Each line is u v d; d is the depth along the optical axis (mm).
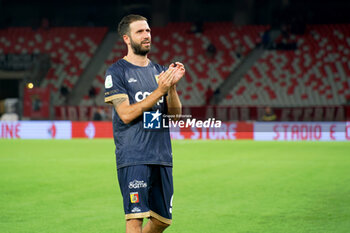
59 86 53219
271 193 15969
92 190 16656
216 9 60688
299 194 15766
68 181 18781
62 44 57281
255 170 21906
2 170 22188
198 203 14289
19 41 57781
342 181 18562
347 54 52156
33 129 42688
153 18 57219
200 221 11930
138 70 7520
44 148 33031
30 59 49906
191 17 59688
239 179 19188
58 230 11047
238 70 52875
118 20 59344
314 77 50750
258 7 59781
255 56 53688
